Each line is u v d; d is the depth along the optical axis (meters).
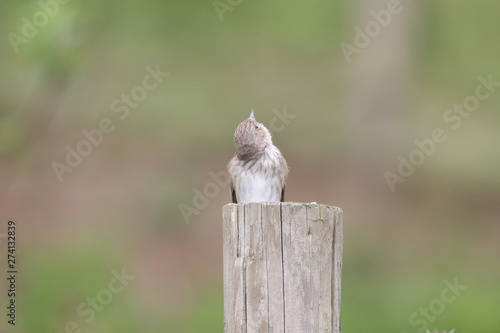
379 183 40.31
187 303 33.06
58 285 32.69
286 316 11.63
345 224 38.28
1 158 39.94
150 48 51.97
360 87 40.81
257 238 11.80
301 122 48.00
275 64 53.62
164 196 41.09
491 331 29.38
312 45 54.34
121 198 40.62
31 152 40.00
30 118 27.67
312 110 49.12
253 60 53.84
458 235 38.31
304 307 11.63
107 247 36.41
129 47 50.94
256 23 55.16
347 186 40.62
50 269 33.47
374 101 40.47
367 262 35.72
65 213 38.50
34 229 36.69
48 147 42.50
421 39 42.44
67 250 35.31
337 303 11.91
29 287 32.09
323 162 43.50
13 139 27.48
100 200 40.12
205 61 53.41
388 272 34.88
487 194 41.22
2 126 27.20
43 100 27.56
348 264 35.38
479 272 35.22
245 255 11.86
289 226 11.72
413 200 40.62
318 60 53.62
